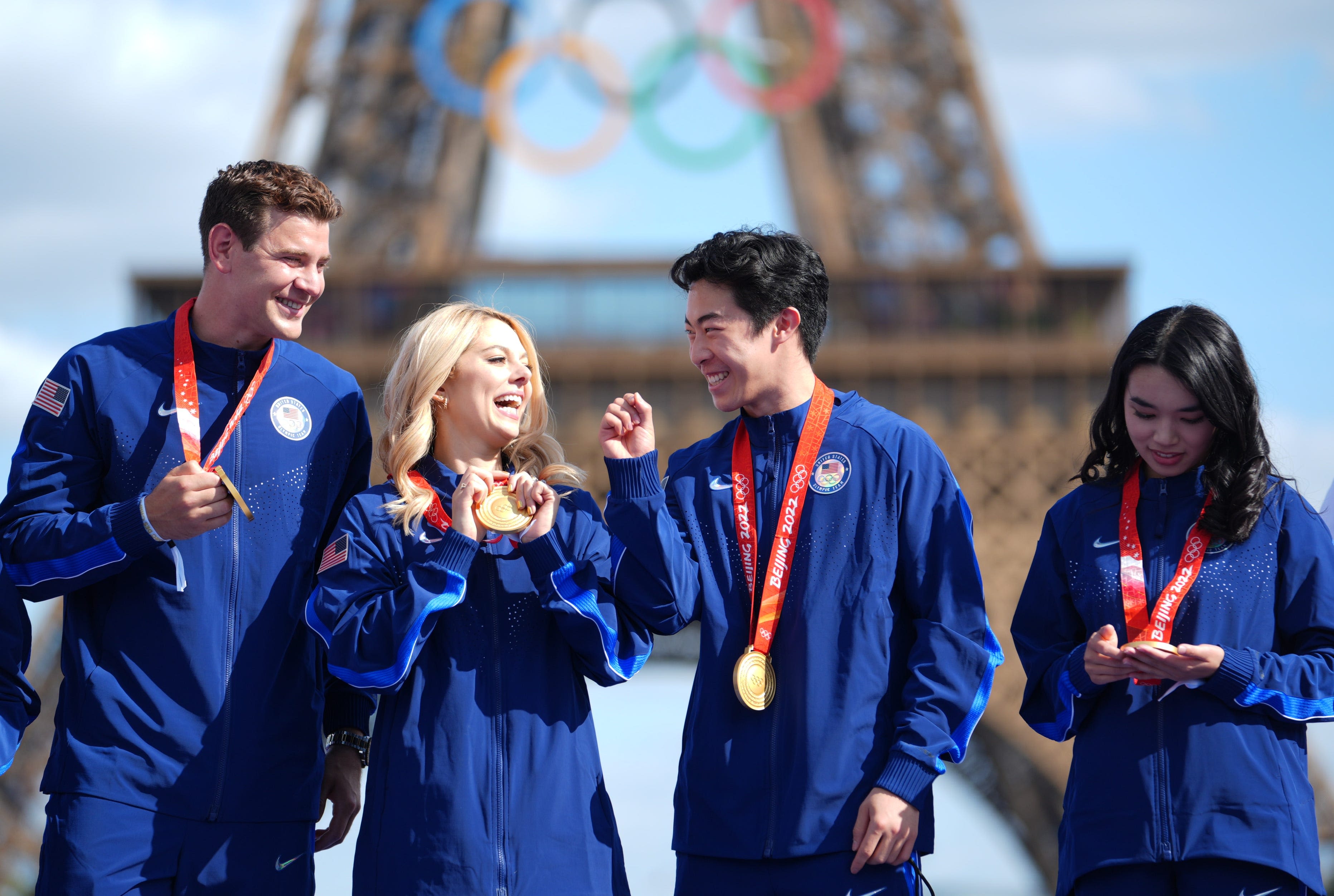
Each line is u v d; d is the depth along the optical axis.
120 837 6.34
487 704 6.29
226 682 6.60
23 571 6.45
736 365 6.58
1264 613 6.46
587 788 6.34
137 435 6.79
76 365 6.84
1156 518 6.72
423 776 6.12
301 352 7.28
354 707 7.34
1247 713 6.31
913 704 6.25
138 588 6.62
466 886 5.96
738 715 6.44
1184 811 6.24
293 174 6.71
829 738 6.26
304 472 6.97
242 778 6.56
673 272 6.81
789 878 6.20
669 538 6.39
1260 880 6.15
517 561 6.58
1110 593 6.68
